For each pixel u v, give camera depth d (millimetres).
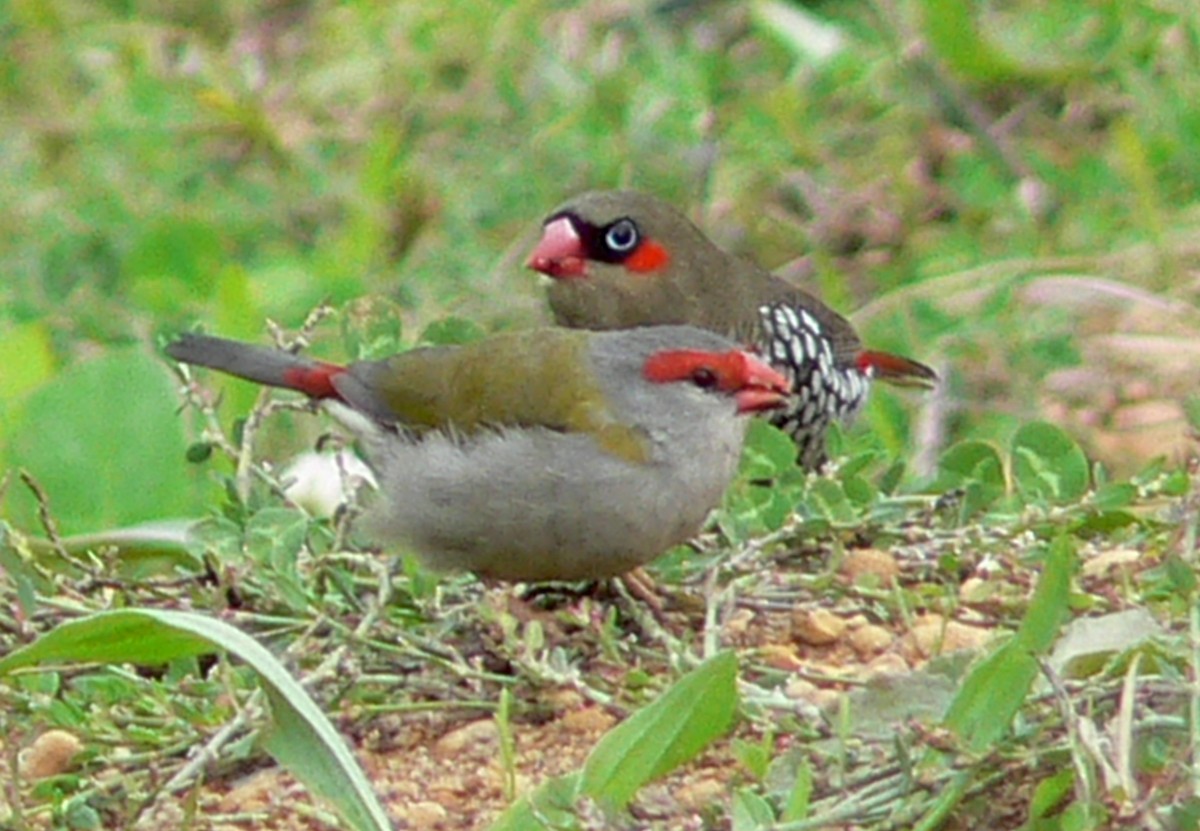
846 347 11977
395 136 15586
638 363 9203
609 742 7082
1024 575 8961
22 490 11523
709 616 8508
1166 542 8602
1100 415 13078
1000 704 6957
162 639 7727
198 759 7508
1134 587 8500
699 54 16016
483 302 14383
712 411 9281
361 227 15117
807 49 15867
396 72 16328
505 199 15320
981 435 13055
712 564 9000
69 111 16812
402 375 9523
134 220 15633
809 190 14992
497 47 16156
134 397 11578
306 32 17312
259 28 17469
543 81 15930
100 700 8164
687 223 11773
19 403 11750
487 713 8375
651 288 11609
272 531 8719
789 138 15312
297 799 7809
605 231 11648
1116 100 15023
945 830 7098
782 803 7172
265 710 7613
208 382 11859
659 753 7133
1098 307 13609
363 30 16672
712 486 9328
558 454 9102
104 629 7621
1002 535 8844
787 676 8234
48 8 17344
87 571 8984
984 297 13789
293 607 8555
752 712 7566
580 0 16344
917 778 7000
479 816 7762
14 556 8648
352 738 8297
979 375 13406
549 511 9094
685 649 8281
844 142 15383
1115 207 14539
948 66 15266
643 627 8766
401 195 15539
